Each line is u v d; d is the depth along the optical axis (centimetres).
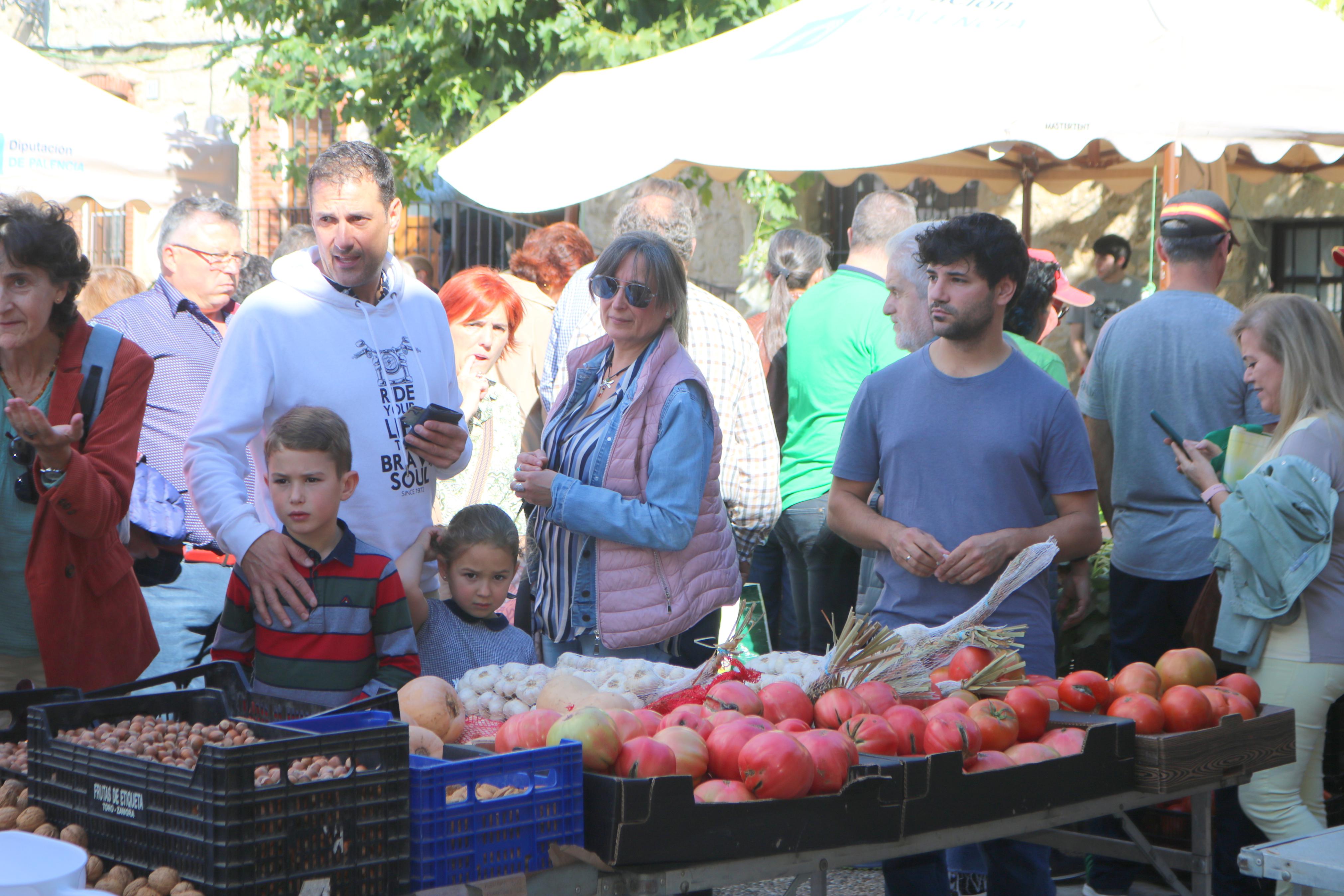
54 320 294
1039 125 448
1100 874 411
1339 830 237
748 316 1132
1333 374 351
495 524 346
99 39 1466
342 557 295
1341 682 344
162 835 175
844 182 760
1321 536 340
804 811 215
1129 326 430
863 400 351
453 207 1117
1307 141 459
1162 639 430
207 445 312
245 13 1021
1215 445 374
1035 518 331
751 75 502
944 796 234
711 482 352
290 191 1407
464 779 188
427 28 922
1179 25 461
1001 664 279
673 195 456
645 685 279
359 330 332
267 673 292
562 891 196
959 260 321
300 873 173
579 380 359
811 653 502
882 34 495
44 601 288
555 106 572
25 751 215
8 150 683
